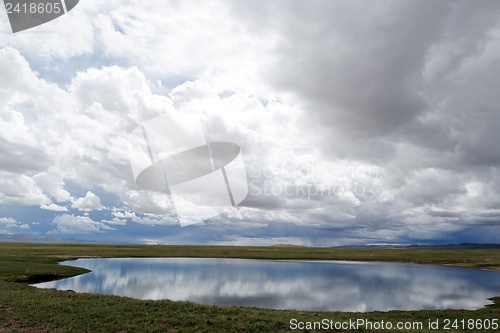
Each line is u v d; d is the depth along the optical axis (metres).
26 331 18.58
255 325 20.38
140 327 19.48
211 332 18.92
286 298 40.25
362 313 28.61
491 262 97.06
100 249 137.50
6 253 89.19
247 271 72.69
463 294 45.53
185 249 171.88
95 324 19.88
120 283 49.53
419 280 61.25
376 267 89.94
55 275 53.28
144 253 126.44
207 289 45.94
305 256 129.25
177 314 22.33
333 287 50.75
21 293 28.16
